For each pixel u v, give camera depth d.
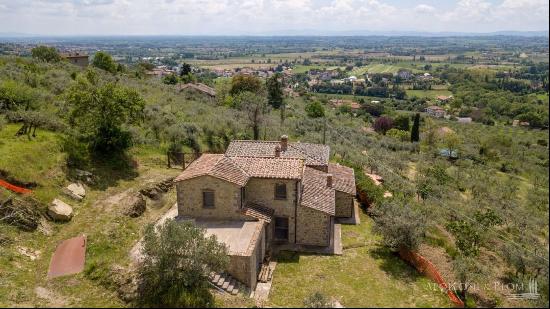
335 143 53.75
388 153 52.56
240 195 25.84
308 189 28.70
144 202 29.70
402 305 20.42
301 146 35.91
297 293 21.94
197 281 20.14
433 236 27.06
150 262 20.86
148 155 37.81
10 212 23.41
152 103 53.88
